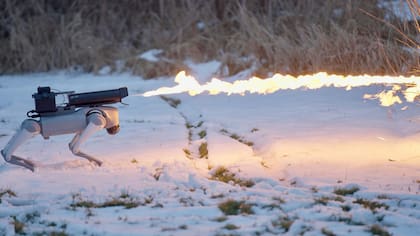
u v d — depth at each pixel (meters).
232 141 11.77
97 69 21.42
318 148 10.97
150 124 13.75
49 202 8.56
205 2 22.97
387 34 19.56
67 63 21.91
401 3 19.59
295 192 8.80
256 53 20.11
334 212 7.79
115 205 8.45
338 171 9.73
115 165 10.45
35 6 23.30
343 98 15.38
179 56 20.95
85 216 7.94
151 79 20.23
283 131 12.34
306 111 14.20
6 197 8.79
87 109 9.91
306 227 7.27
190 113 15.20
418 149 10.70
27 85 20.06
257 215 7.84
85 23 22.92
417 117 12.96
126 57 21.72
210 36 21.72
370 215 7.69
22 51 22.30
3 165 10.54
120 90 9.91
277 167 10.17
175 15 22.59
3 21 23.02
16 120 14.66
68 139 12.43
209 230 7.24
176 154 11.00
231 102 15.92
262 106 15.16
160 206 8.28
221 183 9.27
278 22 21.28
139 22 23.31
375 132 11.90
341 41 18.47
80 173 10.00
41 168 10.27
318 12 20.97
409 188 8.81
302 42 19.36
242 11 21.02
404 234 7.14
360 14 20.27
